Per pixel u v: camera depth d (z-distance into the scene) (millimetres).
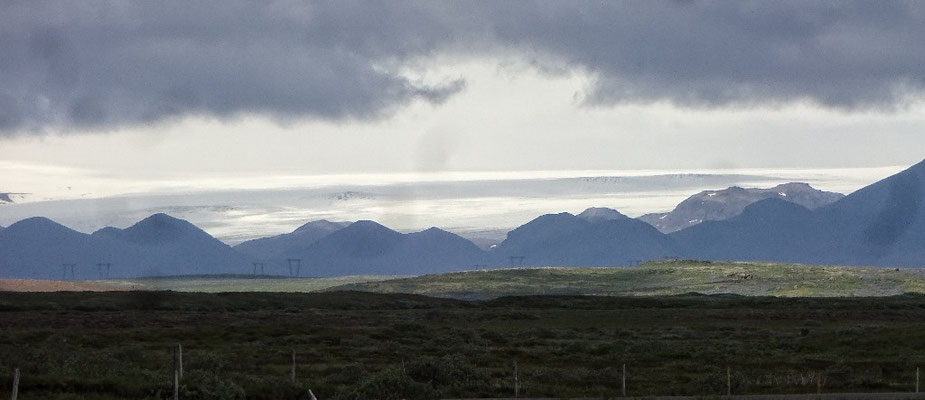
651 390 84812
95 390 69625
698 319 197125
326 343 135125
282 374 92625
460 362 88375
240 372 93625
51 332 144375
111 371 78688
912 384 91375
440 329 162250
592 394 82062
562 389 83875
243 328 157000
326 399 72625
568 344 137625
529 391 82125
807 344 134125
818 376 92750
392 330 157750
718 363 110562
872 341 135750
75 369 78875
